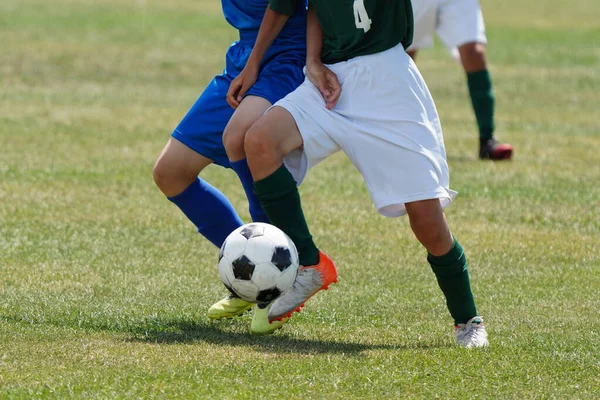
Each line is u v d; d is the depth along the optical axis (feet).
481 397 40.55
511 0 317.01
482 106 110.52
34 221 76.54
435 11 110.11
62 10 231.30
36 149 106.22
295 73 52.75
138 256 67.46
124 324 51.21
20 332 48.62
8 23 204.85
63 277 61.36
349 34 48.62
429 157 48.06
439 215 48.73
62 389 39.63
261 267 47.34
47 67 165.48
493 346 48.73
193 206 55.06
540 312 56.90
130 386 40.19
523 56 202.18
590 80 177.47
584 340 50.60
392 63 48.73
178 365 43.50
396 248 72.43
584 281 64.44
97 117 128.57
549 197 90.53
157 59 179.22
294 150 49.98
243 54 54.44
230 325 52.70
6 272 62.03
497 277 65.26
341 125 48.34
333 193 91.30
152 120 128.47
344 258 69.10
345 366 43.98
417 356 46.03
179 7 254.88
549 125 135.33
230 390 40.09
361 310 56.54
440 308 57.52
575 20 269.64
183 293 58.80
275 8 51.62
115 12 234.99
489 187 94.63
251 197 52.06
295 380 41.68
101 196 86.17
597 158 111.55
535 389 41.86
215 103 53.78
